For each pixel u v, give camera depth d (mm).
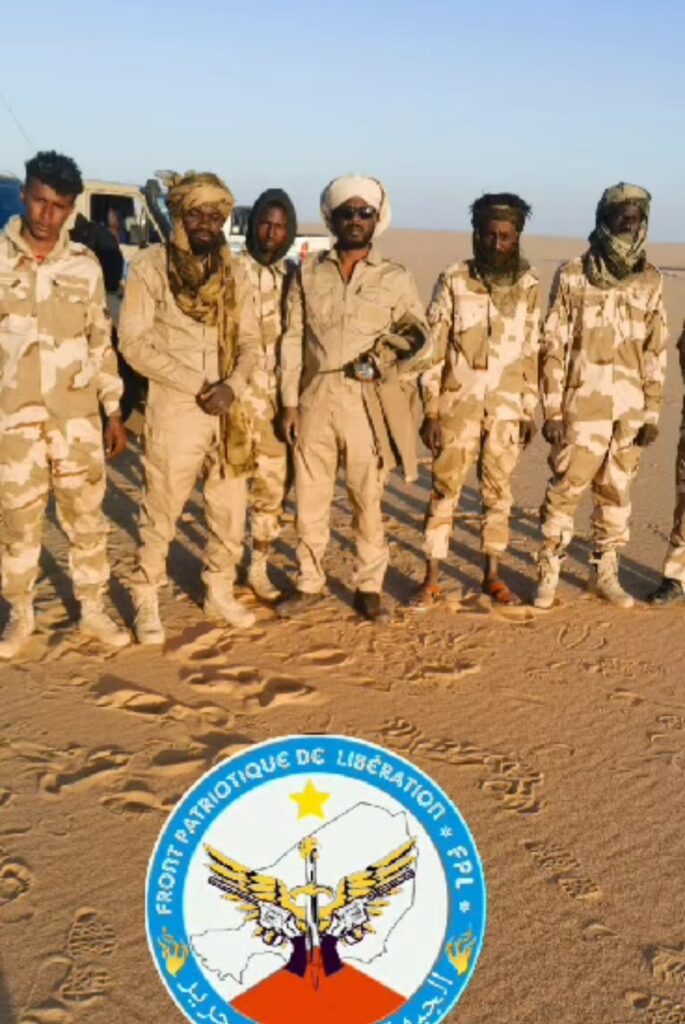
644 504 7754
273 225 4965
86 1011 2668
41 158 4117
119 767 3783
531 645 5086
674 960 2951
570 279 5215
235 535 4984
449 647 5000
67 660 4633
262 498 5355
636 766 3998
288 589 5664
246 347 4734
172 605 5328
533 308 5215
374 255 4844
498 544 5582
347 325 4801
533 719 4332
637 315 5215
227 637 4980
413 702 4422
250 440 4840
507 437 5293
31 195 4133
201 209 4355
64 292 4363
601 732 4254
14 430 4402
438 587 5590
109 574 5164
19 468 4453
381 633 5117
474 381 5160
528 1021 2703
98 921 2986
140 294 4527
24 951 2857
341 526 6820
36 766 3766
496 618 5379
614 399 5254
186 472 4695
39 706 4215
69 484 4590
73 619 5047
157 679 4504
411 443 4996
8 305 4316
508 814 3623
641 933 3057
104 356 4602
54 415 4453
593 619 5453
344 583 5766
